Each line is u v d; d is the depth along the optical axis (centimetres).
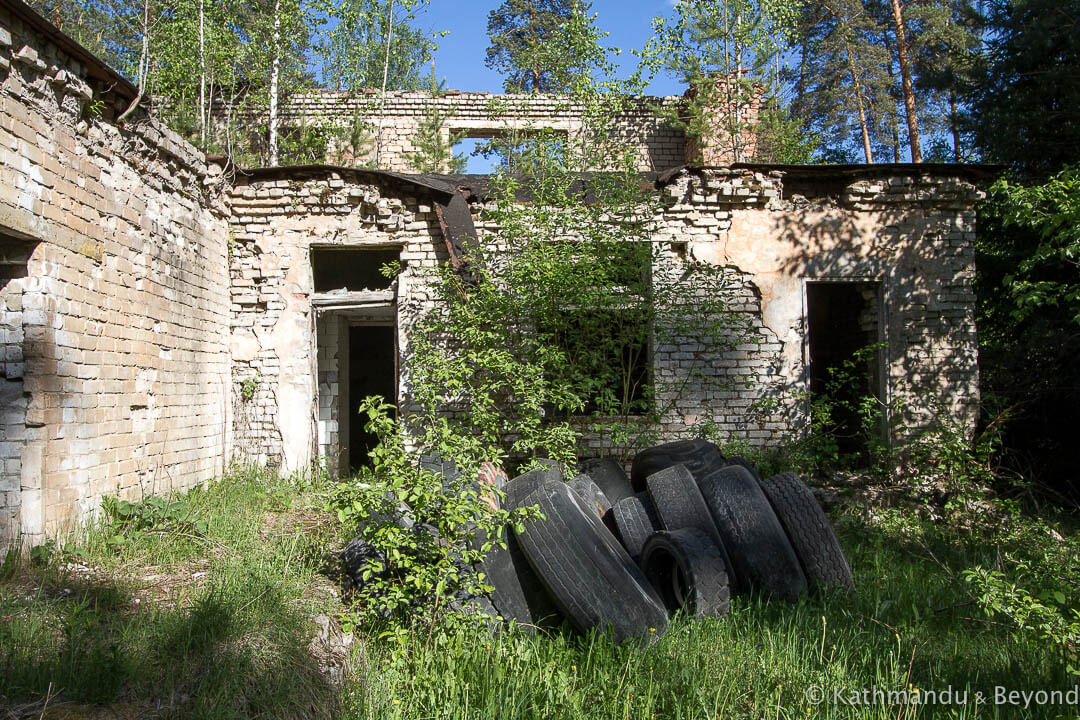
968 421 915
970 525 764
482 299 806
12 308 527
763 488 586
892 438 904
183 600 458
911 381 920
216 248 875
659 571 536
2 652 368
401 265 929
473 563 448
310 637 428
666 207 920
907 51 1847
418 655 425
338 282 1168
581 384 791
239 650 391
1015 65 1105
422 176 957
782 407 913
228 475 860
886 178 921
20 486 521
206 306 842
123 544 552
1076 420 1014
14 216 496
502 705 378
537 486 555
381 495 446
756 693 386
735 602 513
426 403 565
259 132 1346
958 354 923
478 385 785
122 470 635
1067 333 971
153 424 698
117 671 359
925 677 412
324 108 1472
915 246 930
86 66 581
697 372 912
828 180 930
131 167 667
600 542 474
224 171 876
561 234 870
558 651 446
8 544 515
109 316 620
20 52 498
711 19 1488
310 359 919
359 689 388
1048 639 421
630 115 1563
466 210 896
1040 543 690
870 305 968
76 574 491
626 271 851
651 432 857
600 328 831
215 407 863
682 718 364
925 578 601
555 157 896
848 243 928
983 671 420
